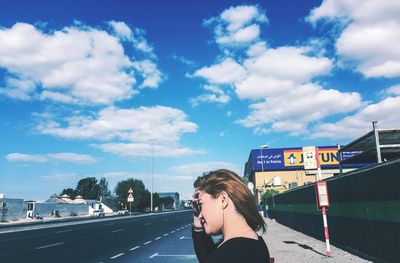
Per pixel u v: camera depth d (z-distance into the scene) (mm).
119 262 12961
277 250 14828
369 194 11500
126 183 114188
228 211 1594
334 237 15711
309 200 20938
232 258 1445
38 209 74812
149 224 38938
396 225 9578
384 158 21422
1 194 65500
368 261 11016
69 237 23953
